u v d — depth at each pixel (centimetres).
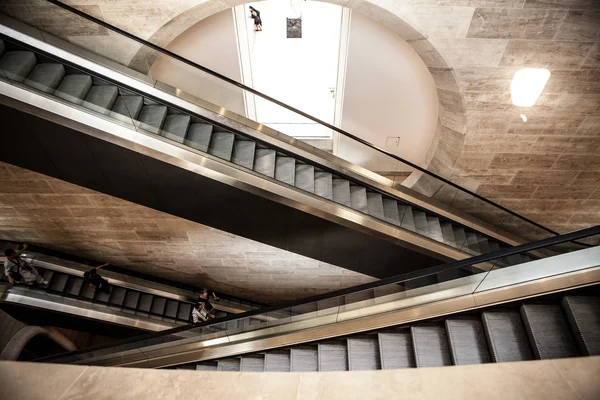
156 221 875
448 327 454
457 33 603
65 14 551
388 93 852
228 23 740
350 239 678
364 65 812
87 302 911
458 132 760
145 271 1066
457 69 648
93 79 552
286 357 574
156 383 158
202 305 942
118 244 965
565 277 396
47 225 915
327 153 712
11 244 959
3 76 474
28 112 478
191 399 152
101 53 579
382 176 755
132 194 616
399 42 754
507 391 153
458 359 429
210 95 630
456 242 762
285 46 1000
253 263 983
